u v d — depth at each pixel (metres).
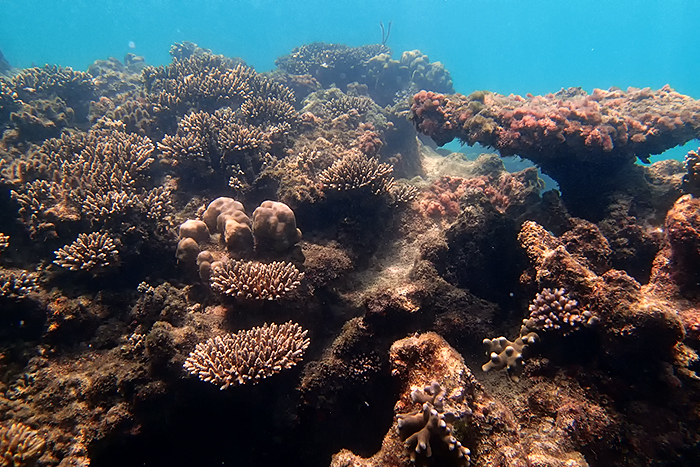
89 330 0.95
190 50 3.37
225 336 0.88
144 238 1.07
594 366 0.79
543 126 1.11
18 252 1.04
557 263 0.89
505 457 0.64
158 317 0.94
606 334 0.77
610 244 1.11
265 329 0.88
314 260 1.04
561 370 0.81
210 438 0.92
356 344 0.89
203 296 1.01
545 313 0.85
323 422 0.87
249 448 0.92
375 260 1.19
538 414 0.77
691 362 0.75
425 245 1.11
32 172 1.20
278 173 1.25
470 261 1.09
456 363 0.73
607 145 1.11
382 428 0.86
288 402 0.89
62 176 1.20
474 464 0.63
